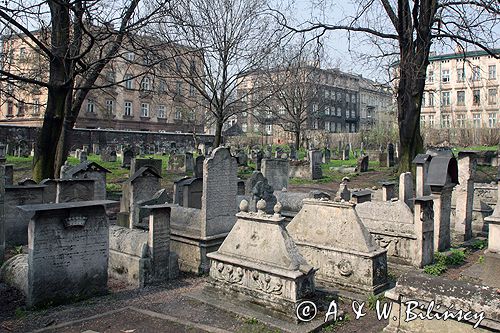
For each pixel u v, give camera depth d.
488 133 43.88
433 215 10.30
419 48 18.69
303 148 51.50
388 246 10.32
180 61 24.52
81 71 15.11
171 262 9.18
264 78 31.38
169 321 6.66
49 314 6.95
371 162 40.88
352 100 84.38
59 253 7.41
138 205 11.96
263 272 6.95
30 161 32.19
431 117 59.97
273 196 12.64
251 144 55.28
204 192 9.86
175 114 62.53
